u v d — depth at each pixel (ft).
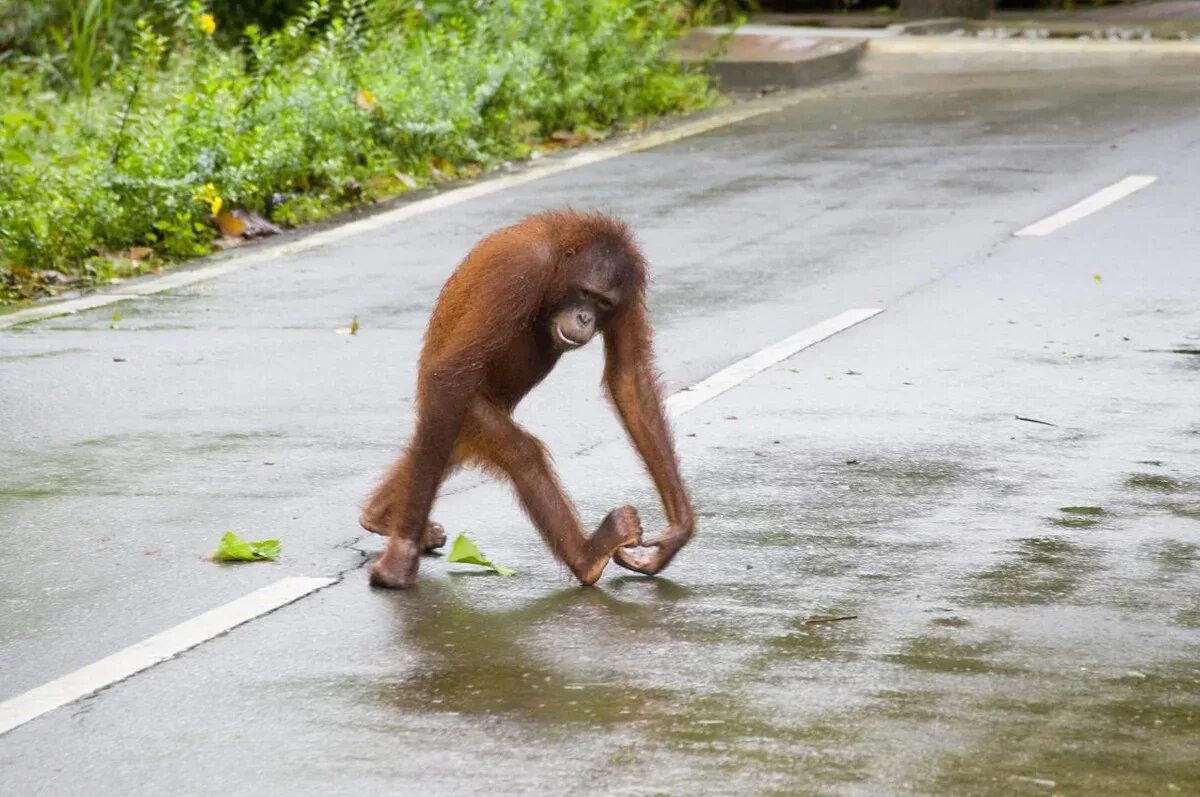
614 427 43.65
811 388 46.42
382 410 45.60
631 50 97.81
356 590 32.76
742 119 93.40
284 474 40.22
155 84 88.94
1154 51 110.63
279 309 57.77
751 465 40.09
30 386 48.83
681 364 49.08
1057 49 112.78
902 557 34.06
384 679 28.55
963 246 62.95
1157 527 35.58
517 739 26.17
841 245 63.82
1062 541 34.81
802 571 33.40
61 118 90.07
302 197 74.49
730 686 28.04
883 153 81.66
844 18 130.31
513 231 31.45
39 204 66.85
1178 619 30.71
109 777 25.29
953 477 38.99
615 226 31.32
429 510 32.78
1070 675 28.32
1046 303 54.95
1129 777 24.66
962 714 26.84
